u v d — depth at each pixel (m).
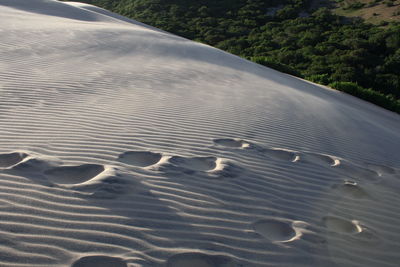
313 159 4.47
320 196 3.55
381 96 15.04
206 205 2.98
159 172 3.40
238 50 26.44
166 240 2.44
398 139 6.71
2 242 2.12
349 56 22.53
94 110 5.02
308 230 2.87
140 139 4.21
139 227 2.52
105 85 6.40
